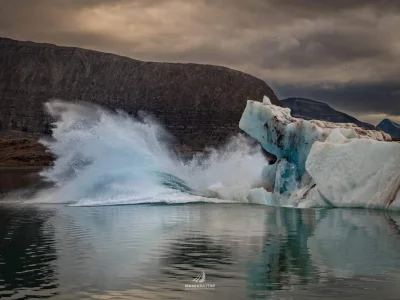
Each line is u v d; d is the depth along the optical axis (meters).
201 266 14.95
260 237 19.62
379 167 28.38
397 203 27.00
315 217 25.23
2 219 24.70
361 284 13.12
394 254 16.47
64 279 13.66
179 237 19.56
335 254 16.48
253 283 13.25
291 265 15.05
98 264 15.21
